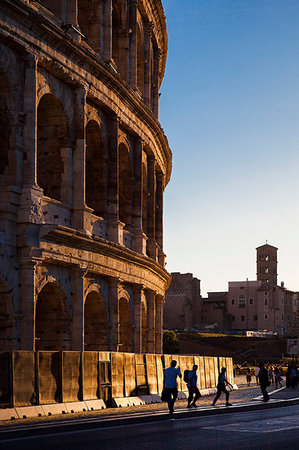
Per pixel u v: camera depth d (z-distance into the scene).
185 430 25.48
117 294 48.50
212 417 32.50
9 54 35.44
